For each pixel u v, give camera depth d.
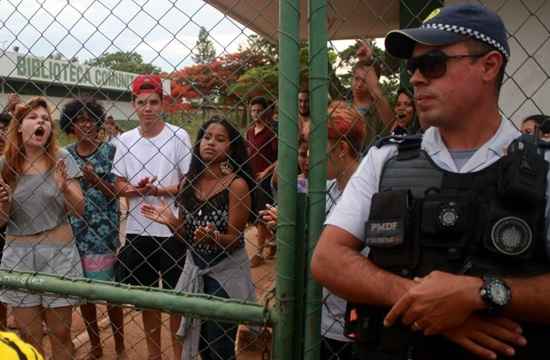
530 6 3.22
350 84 2.01
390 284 1.27
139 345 3.69
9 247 2.94
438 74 1.30
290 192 1.65
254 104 3.18
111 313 3.40
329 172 1.96
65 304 2.80
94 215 3.37
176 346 2.78
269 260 4.24
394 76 2.04
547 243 1.17
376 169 1.42
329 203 1.95
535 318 1.16
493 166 1.24
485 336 1.17
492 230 1.17
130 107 3.43
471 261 1.20
